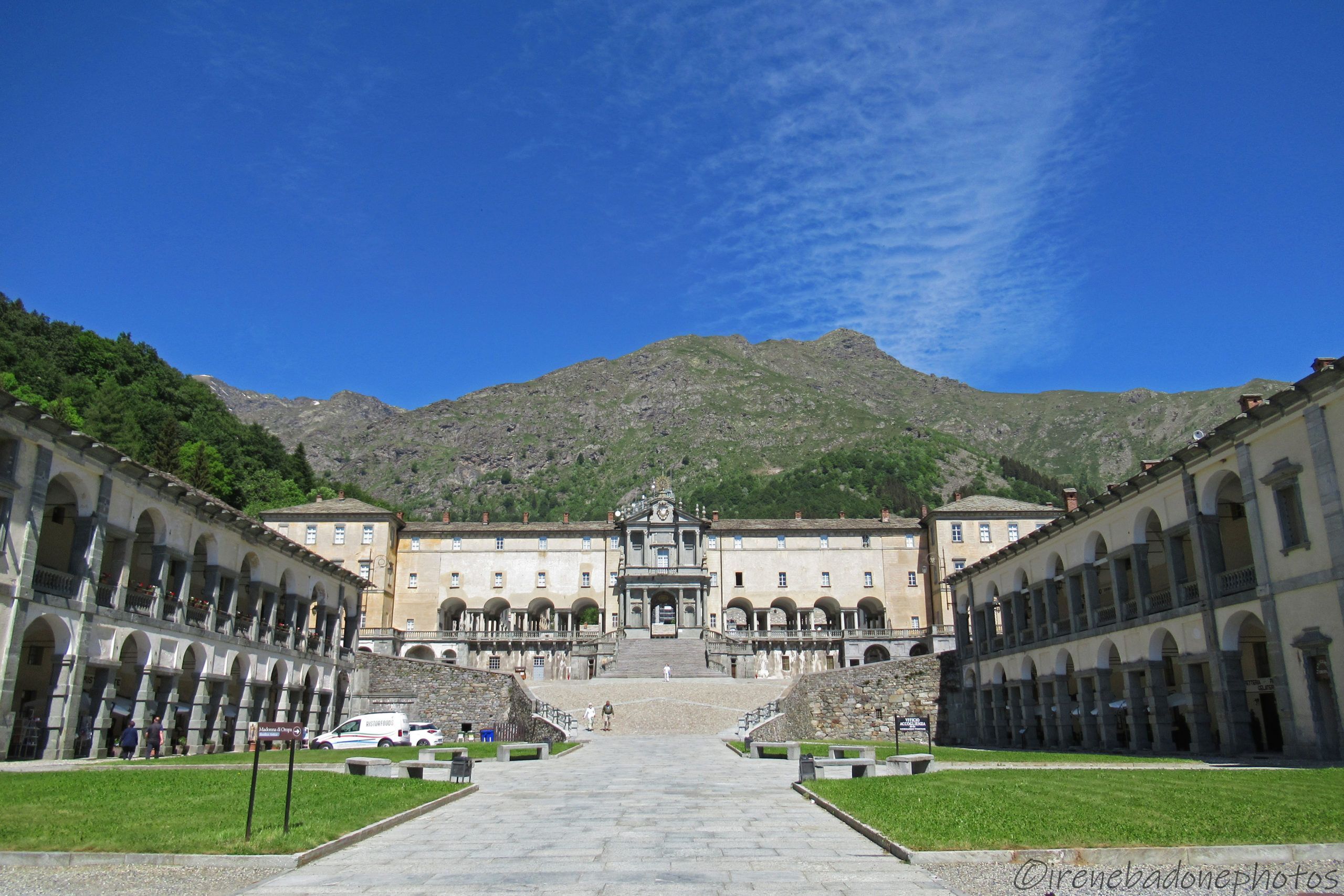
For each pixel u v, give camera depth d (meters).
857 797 21.41
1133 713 41.66
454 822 19.48
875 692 65.00
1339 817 16.67
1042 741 54.22
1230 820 16.56
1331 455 29.80
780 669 93.44
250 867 14.56
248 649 48.62
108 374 131.38
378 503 157.00
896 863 14.63
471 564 105.75
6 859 14.69
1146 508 41.09
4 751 30.97
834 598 105.19
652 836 17.50
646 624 100.81
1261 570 33.09
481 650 99.75
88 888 13.29
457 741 58.09
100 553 36.00
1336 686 29.55
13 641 31.36
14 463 31.89
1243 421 33.62
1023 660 54.53
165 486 40.44
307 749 48.00
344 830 17.14
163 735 38.56
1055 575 51.41
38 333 132.75
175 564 47.12
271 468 149.50
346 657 63.41
